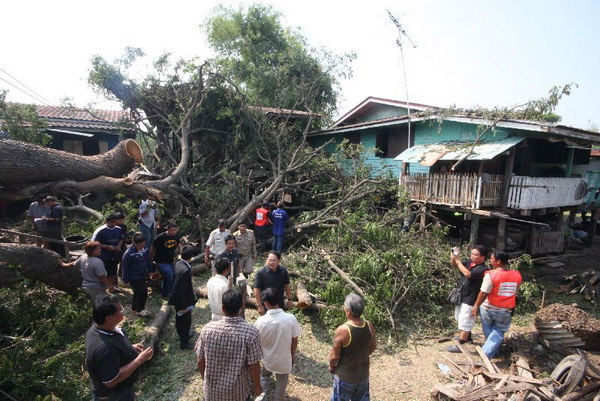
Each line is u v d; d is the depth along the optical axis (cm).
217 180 1322
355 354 345
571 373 433
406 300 714
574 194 1088
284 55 1852
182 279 528
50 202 754
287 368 390
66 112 1752
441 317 680
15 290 570
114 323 298
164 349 549
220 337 302
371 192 1100
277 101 1627
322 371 514
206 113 1438
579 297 858
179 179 1224
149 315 635
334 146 1686
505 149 868
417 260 734
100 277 563
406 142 1315
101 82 1238
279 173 1197
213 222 1101
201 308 699
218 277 476
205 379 310
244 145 1369
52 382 396
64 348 512
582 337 564
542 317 577
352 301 349
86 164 773
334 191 1180
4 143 648
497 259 535
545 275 1016
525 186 945
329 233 924
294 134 1577
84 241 750
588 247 1343
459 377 486
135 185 785
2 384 380
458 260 605
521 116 938
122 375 293
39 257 588
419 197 1062
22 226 932
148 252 701
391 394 471
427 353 575
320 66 1780
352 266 745
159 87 1330
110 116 1861
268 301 383
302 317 677
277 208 1099
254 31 2261
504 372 517
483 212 878
